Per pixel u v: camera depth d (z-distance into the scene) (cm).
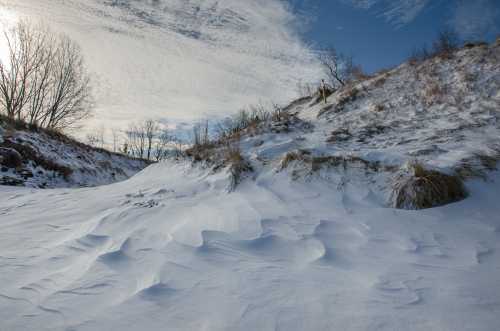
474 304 178
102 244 292
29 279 228
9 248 290
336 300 188
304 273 226
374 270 228
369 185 407
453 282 205
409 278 213
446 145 493
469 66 807
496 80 714
